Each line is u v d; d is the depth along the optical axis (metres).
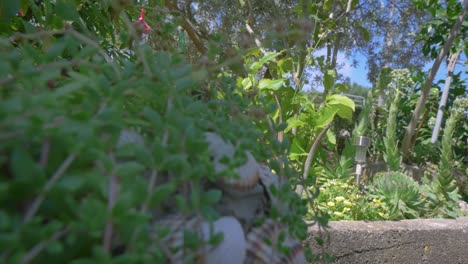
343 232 2.28
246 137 0.70
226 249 0.60
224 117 0.80
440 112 4.91
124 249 0.51
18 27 1.51
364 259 2.36
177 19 1.08
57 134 0.39
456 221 2.93
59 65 0.53
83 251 0.42
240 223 0.71
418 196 3.13
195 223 0.56
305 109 3.26
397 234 2.48
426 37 5.40
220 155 0.68
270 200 0.76
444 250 2.68
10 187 0.37
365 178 3.69
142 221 0.41
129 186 0.43
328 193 2.97
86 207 0.38
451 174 3.36
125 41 0.78
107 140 0.46
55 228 0.37
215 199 0.53
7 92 0.46
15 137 0.38
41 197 0.38
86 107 0.44
